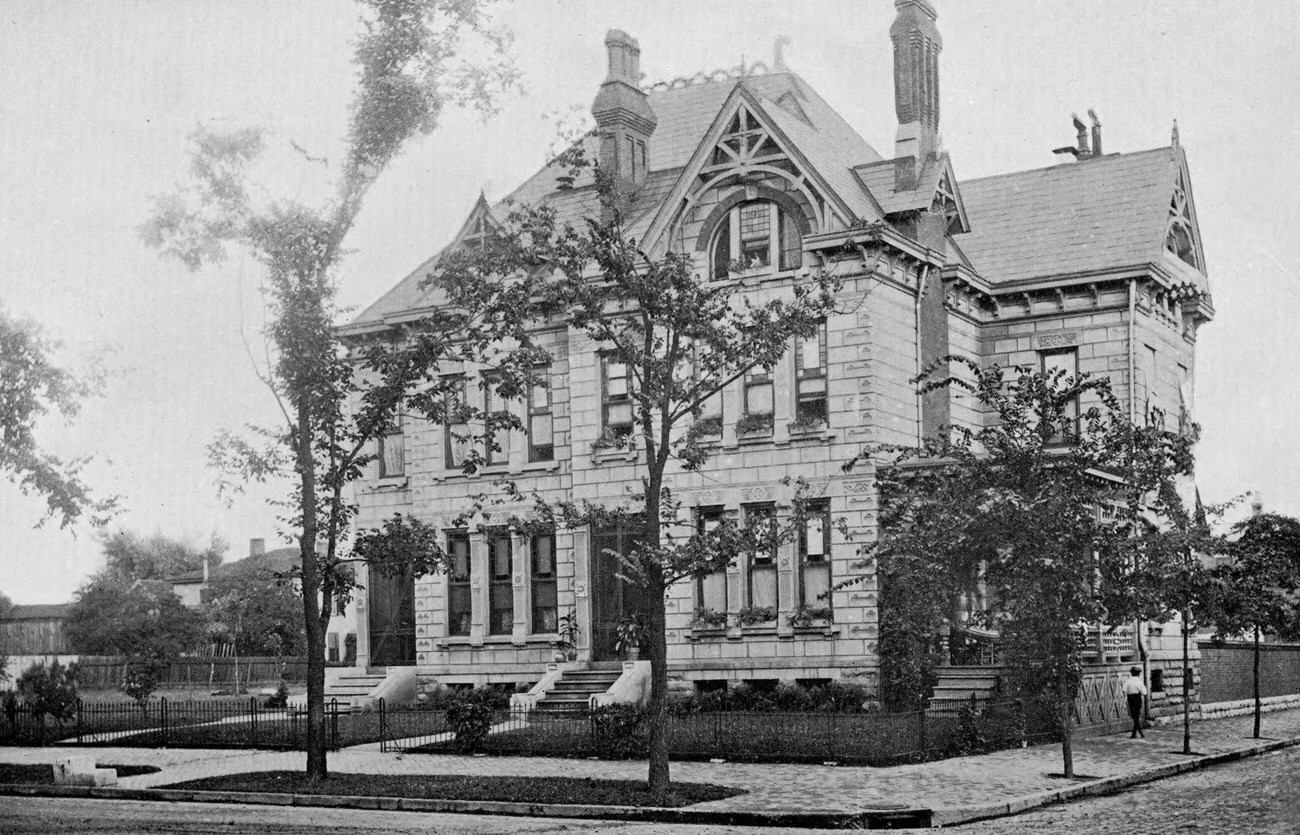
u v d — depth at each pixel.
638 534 42.00
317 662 28.62
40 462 41.53
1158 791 25.94
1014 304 45.25
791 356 39.88
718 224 40.94
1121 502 40.06
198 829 21.73
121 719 42.66
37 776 30.83
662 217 41.16
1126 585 28.52
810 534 39.34
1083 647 29.48
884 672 37.69
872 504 38.25
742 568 40.25
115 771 29.86
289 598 83.31
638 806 23.84
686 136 47.31
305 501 29.27
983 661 39.41
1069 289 44.31
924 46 42.50
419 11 29.59
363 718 40.06
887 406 39.31
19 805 26.73
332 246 29.22
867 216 39.03
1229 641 53.19
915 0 42.19
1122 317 43.69
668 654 40.97
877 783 26.28
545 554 44.62
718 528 27.03
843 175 41.44
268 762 32.38
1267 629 37.22
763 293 39.94
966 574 29.53
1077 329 44.38
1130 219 45.72
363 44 29.56
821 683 38.69
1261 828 19.69
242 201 28.88
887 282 39.78
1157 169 47.25
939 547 28.64
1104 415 43.09
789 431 39.59
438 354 29.44
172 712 44.72
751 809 22.97
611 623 42.56
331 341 29.48
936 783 26.27
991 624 29.09
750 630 39.75
